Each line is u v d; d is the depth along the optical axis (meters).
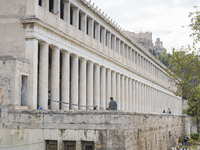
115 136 36.47
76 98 66.12
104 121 36.81
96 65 79.38
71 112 37.62
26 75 46.94
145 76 125.62
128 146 37.56
